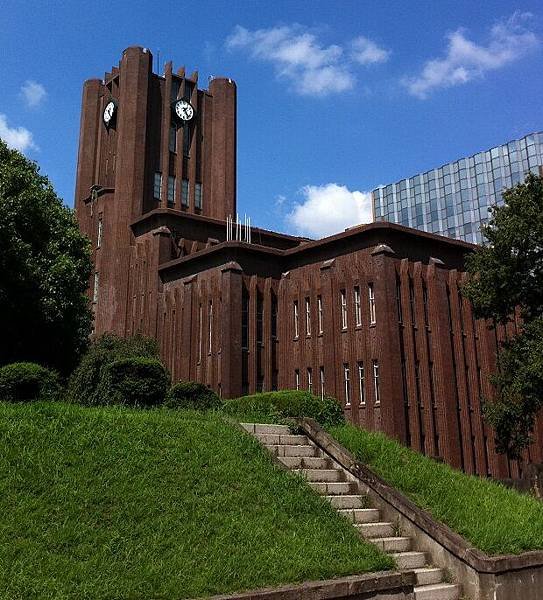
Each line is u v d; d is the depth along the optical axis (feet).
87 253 94.63
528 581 31.83
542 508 40.75
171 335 121.39
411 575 26.96
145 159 149.07
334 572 25.73
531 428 84.02
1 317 79.20
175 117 159.53
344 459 37.99
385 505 34.99
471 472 98.73
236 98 171.53
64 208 95.50
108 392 49.57
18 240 77.97
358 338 99.45
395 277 99.35
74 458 28.63
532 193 83.71
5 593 19.70
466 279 107.65
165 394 51.49
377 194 361.30
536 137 295.07
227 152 164.45
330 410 50.72
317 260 110.01
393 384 92.99
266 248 112.98
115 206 144.77
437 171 333.21
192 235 134.72
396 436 90.53
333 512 31.83
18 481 25.84
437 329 101.40
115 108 159.02
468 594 30.68
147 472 29.37
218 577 23.22
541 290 80.94
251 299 110.52
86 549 22.95
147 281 131.13
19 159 88.02
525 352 79.15
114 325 134.41
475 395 103.96
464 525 34.01
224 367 104.94
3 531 22.67
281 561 25.35
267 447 37.58
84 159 161.79
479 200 312.50
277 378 110.52
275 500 30.76
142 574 22.26
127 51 153.48
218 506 28.37
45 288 81.35
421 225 334.65
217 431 36.50
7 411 31.30
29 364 45.98
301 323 109.09
